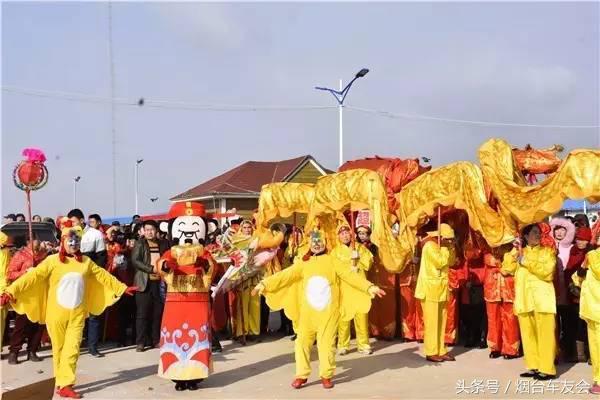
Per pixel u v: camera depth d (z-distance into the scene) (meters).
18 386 7.53
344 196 9.70
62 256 7.18
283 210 10.70
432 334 8.51
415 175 10.33
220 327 10.81
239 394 7.02
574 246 8.23
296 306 7.54
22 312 7.04
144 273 9.54
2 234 9.02
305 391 7.12
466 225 9.38
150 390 7.27
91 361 8.91
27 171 8.41
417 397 6.77
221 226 14.69
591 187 7.21
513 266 8.08
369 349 9.22
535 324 7.54
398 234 9.47
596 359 6.84
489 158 8.49
